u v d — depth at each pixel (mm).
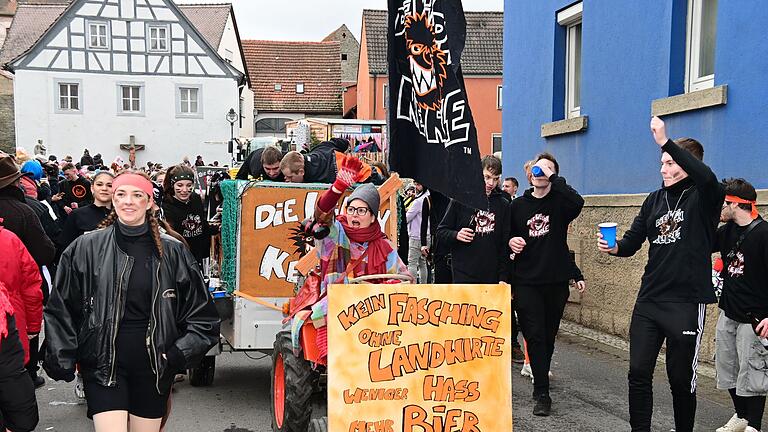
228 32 46062
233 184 6148
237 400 6645
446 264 7934
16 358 3820
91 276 3779
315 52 54031
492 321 3730
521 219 6062
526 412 6148
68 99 39562
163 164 40625
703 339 7379
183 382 7328
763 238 5039
